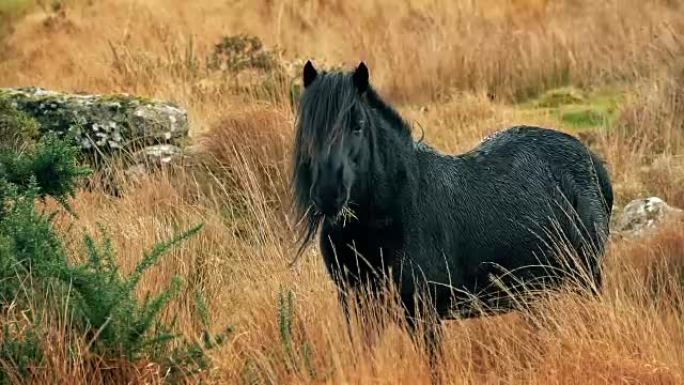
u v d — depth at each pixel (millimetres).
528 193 12617
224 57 27906
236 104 24234
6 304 11859
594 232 13180
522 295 12703
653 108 22406
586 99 26109
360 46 31547
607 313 12281
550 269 12852
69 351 11133
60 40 34188
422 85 27719
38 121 19812
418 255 11367
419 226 11383
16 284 11969
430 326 11547
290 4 37188
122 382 11289
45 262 11922
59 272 11648
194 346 11812
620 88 26453
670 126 21484
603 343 11805
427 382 11367
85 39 34188
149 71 28594
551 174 12961
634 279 13508
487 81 27641
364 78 10727
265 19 36250
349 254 11242
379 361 11375
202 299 12586
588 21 31422
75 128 14961
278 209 17578
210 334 12289
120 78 28156
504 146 12883
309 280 13672
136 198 17766
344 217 10812
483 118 23812
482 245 12180
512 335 12492
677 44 26750
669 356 11711
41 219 12883
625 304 12758
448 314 12211
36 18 37156
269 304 12977
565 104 25906
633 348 11906
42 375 10961
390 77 28297
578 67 27750
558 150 13188
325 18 36469
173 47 30984
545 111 25047
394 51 30359
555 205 12820
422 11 35438
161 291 13695
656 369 11172
